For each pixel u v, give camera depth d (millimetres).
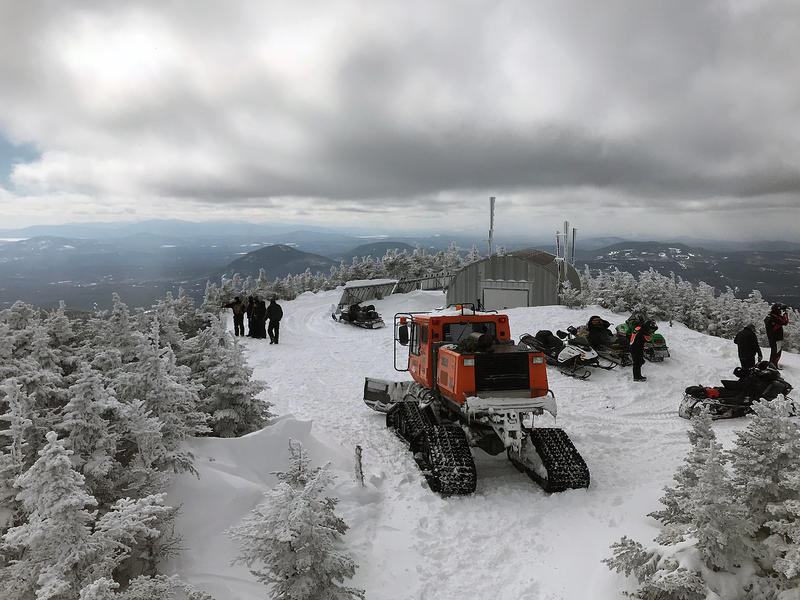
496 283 24547
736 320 17688
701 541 3826
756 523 3936
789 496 3908
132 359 8234
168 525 4766
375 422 9656
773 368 9234
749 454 4062
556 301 23594
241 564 4688
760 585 3709
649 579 3889
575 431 8852
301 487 4613
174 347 9148
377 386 9820
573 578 4539
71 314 9984
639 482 6590
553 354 13188
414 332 8938
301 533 3943
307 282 40125
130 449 5586
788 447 3818
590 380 12172
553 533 5391
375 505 6180
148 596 3734
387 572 4805
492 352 6746
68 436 4945
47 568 3566
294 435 6848
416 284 36094
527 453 6781
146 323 9062
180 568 4652
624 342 13047
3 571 3795
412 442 7691
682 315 18469
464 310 8617
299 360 16156
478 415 6656
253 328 20750
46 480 3648
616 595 4160
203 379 7340
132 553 4551
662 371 12625
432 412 7805
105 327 8539
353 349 17562
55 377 6188
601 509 5805
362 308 24625
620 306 18938
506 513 5875
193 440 6254
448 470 6199
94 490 4801
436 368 7840
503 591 4504
